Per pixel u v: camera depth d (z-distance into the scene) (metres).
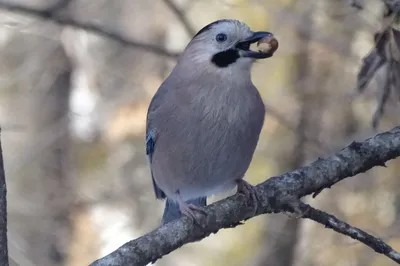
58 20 12.30
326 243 13.84
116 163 16.58
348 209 13.28
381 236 10.74
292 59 13.99
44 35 15.84
